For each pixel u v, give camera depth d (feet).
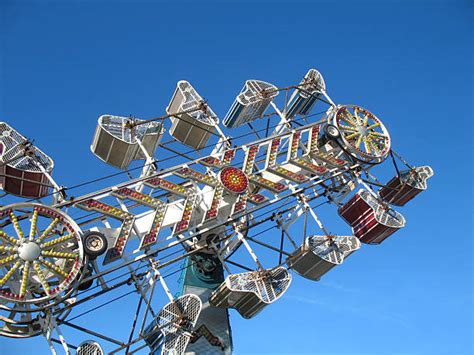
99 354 98.37
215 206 114.83
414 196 136.26
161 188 113.09
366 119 134.21
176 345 103.24
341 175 128.06
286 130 132.57
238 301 110.42
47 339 98.07
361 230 125.08
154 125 123.34
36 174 107.45
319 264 116.37
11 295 96.43
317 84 139.64
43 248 99.96
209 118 127.95
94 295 103.04
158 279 107.55
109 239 110.42
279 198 120.16
